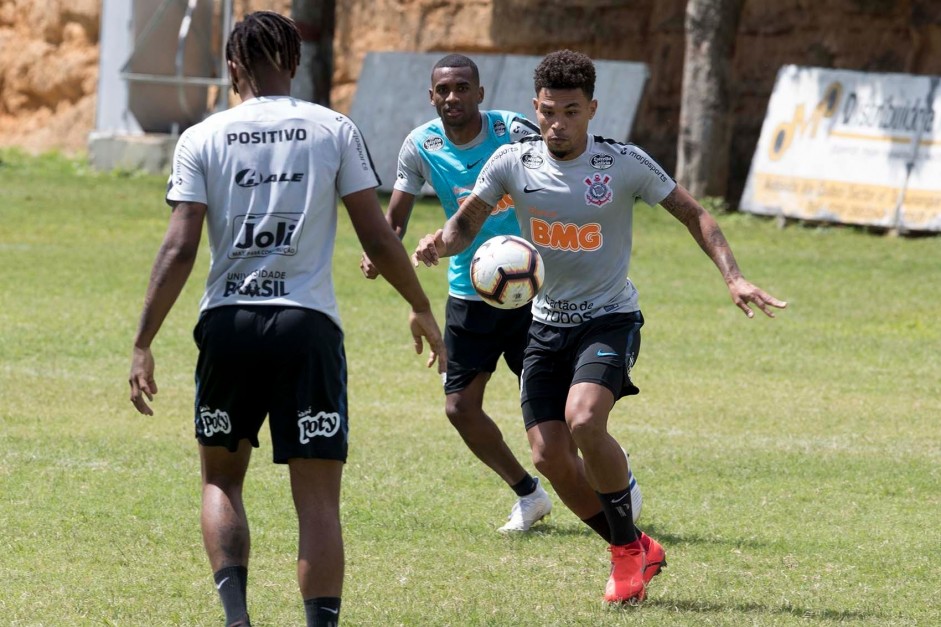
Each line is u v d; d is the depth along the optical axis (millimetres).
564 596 20281
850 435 33781
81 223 74875
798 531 24641
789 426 34812
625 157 20281
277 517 24641
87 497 25594
